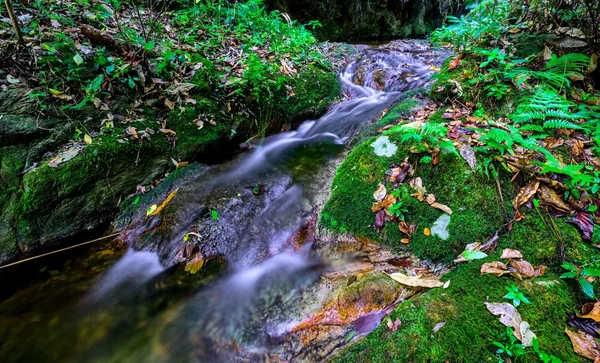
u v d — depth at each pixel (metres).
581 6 3.90
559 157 2.63
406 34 13.22
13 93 3.27
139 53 4.16
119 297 2.72
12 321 2.53
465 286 1.98
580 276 1.91
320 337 2.09
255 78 4.79
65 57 3.67
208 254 3.00
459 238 2.39
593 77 3.36
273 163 4.20
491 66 3.86
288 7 9.73
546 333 1.67
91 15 4.57
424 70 5.96
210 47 5.44
